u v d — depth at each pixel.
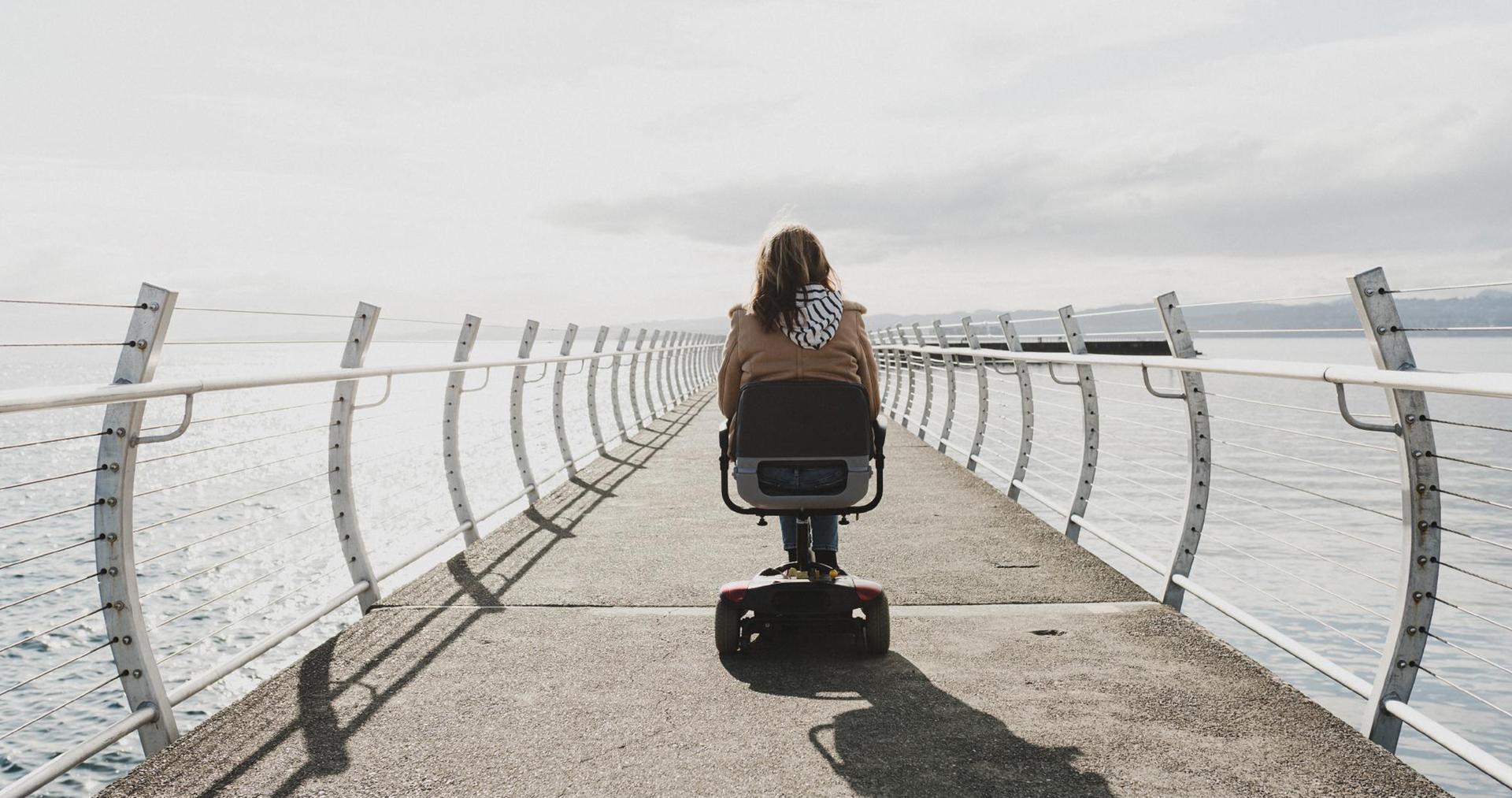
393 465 29.53
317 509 34.09
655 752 2.68
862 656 3.56
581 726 2.87
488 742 2.75
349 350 4.21
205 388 2.81
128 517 2.68
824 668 3.42
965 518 6.39
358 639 3.78
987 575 4.80
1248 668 3.36
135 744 14.50
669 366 19.17
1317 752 2.63
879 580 4.71
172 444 56.94
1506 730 13.10
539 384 7.50
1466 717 13.72
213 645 17.61
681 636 3.84
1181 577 4.12
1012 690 3.16
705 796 2.40
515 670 3.41
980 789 2.42
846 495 3.32
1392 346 2.54
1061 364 5.66
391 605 4.30
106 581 2.66
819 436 3.30
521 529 6.11
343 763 2.61
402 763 2.61
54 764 2.28
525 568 5.01
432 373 4.95
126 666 2.70
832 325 3.38
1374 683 2.73
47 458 57.16
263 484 42.53
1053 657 3.51
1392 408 2.64
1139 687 3.18
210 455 54.22
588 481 8.36
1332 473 34.56
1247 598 19.48
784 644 3.73
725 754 2.66
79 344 2.51
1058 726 2.85
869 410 3.32
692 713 2.98
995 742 2.72
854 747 2.70
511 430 7.12
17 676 17.98
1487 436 52.75
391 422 37.88
